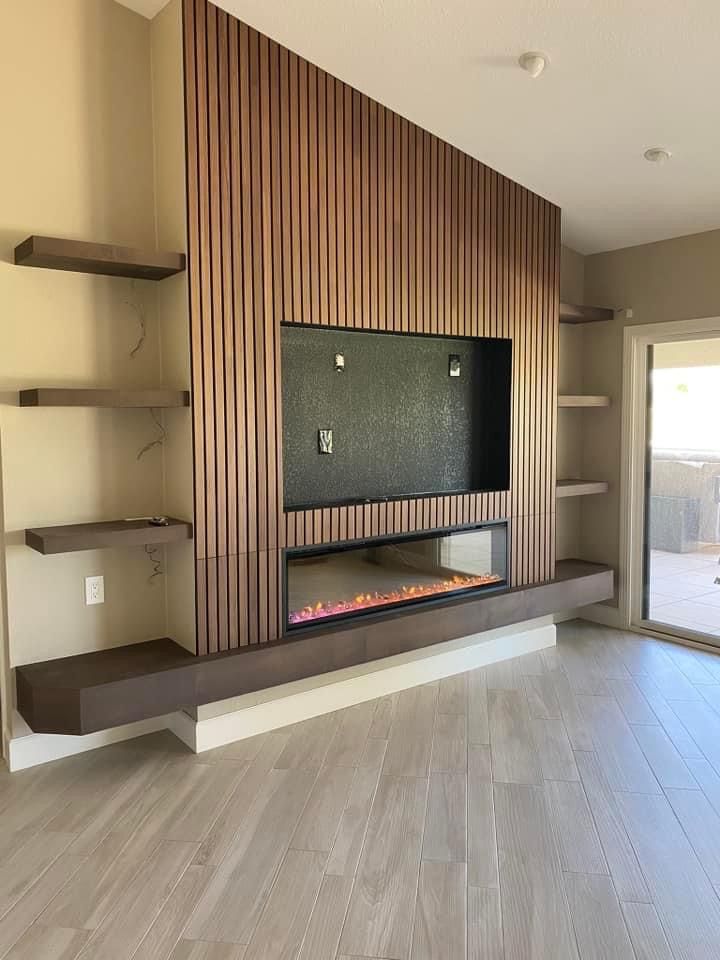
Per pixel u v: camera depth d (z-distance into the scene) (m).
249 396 3.33
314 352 3.72
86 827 2.67
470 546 4.30
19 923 2.18
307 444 3.72
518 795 2.89
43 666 3.09
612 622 5.14
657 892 2.32
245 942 2.10
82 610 3.26
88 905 2.26
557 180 4.25
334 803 2.83
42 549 2.83
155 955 2.05
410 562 4.05
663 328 4.74
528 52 3.08
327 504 3.74
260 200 3.32
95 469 3.25
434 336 4.14
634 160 3.90
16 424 3.05
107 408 3.27
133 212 3.30
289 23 3.17
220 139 3.17
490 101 3.54
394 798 2.87
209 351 3.19
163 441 3.40
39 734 3.14
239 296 3.27
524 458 4.51
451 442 4.37
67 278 3.13
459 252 4.11
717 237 4.46
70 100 3.11
